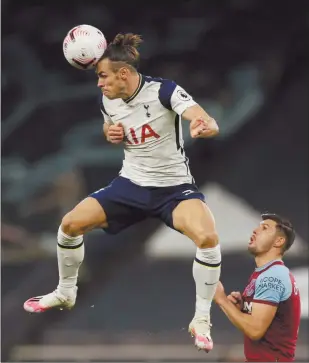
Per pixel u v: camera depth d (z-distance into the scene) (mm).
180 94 19188
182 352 45375
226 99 59469
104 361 46438
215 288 20094
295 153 58688
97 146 58875
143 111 19516
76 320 50719
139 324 49656
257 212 51031
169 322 49375
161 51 58781
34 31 59812
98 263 52688
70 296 21281
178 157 20062
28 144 59000
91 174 58562
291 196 57750
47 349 48688
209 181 57219
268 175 58281
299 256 48094
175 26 59375
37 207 57281
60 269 20969
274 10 59656
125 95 19500
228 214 49656
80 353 47719
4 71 59469
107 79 19391
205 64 59375
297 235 52875
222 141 57906
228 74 59500
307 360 42094
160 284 51156
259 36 59906
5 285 53688
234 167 57875
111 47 19438
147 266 52125
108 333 48812
